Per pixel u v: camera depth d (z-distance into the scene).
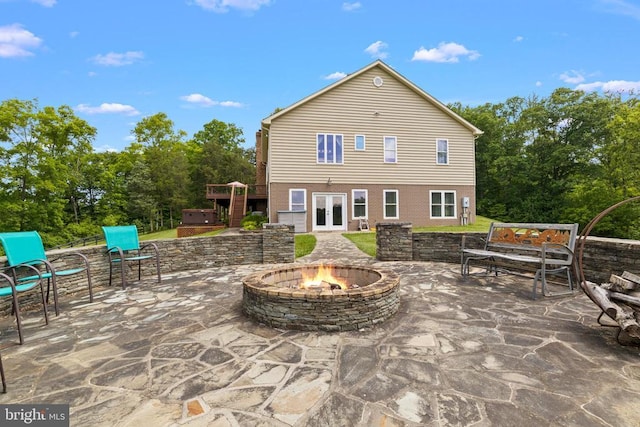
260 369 2.50
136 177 28.69
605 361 2.52
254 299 3.64
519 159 26.08
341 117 15.48
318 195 15.32
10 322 3.77
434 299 4.37
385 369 2.46
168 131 34.34
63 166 20.23
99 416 1.95
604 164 22.47
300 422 1.84
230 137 42.69
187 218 20.39
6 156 18.11
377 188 15.91
